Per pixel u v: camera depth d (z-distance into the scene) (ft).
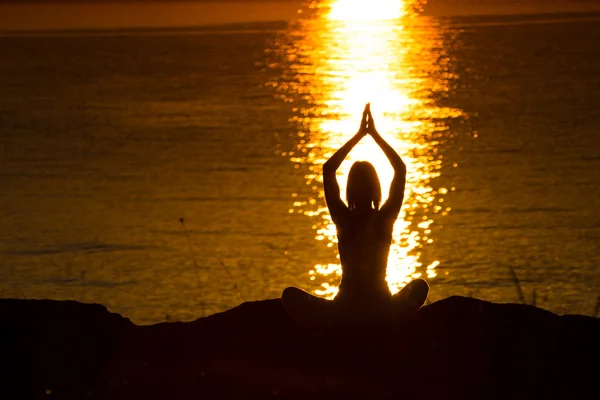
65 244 104.12
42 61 357.20
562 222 109.91
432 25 495.41
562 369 30.83
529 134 178.40
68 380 31.04
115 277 87.86
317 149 170.50
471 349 31.94
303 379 30.04
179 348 33.01
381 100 235.81
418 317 34.17
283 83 279.49
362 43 401.90
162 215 119.65
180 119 215.10
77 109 234.17
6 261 96.43
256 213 119.85
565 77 271.69
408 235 105.50
